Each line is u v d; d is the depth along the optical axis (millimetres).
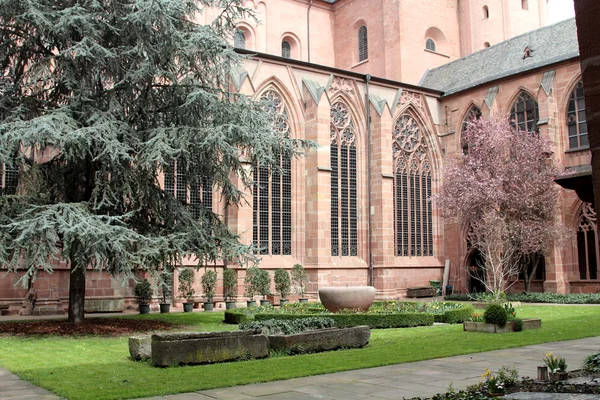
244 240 33906
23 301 27625
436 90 44625
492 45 48344
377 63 50812
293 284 35312
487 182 34219
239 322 22516
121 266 18219
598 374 10250
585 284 35062
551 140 36156
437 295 41875
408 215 42375
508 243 33844
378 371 11570
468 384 10125
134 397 9219
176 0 20859
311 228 36844
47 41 21172
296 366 12086
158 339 12484
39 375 11453
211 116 21938
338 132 39750
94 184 21266
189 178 23016
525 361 12766
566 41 39281
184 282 30812
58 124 18125
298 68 38375
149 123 21938
